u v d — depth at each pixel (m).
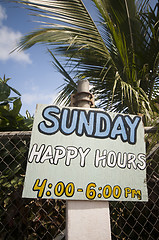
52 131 1.14
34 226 1.42
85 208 1.03
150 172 1.64
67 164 1.08
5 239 1.32
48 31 1.79
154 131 1.38
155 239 1.52
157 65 2.38
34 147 1.09
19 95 1.88
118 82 2.24
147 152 1.44
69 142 1.13
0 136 1.17
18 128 1.57
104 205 1.06
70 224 0.98
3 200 1.35
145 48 2.43
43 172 1.05
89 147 1.15
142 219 1.60
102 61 2.50
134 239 1.54
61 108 1.21
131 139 1.25
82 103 1.28
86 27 1.92
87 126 1.20
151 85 2.36
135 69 2.35
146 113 1.57
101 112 1.26
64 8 1.82
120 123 1.27
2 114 1.50
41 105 1.19
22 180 1.39
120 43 2.14
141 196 1.12
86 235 0.97
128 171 1.16
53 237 1.30
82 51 2.55
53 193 1.01
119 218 1.58
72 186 1.05
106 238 0.98
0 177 1.35
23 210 1.41
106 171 1.12
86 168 1.10
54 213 1.48
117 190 1.09
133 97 1.94
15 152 1.46
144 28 2.53
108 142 1.19
